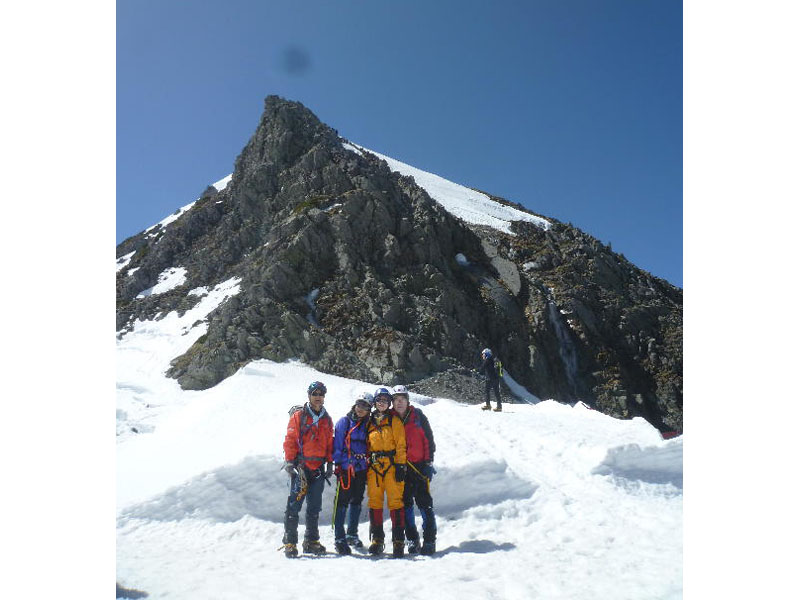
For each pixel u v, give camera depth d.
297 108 53.50
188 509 8.48
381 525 7.02
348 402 13.71
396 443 7.02
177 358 31.47
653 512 7.30
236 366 27.03
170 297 42.41
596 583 4.95
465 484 8.31
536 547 6.42
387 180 45.75
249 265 38.84
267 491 8.64
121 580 5.86
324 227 35.94
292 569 6.29
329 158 45.75
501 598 4.85
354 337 30.12
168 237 52.59
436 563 6.13
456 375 29.34
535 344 37.88
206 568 6.39
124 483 9.92
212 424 13.88
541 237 56.16
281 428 11.41
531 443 10.19
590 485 8.44
